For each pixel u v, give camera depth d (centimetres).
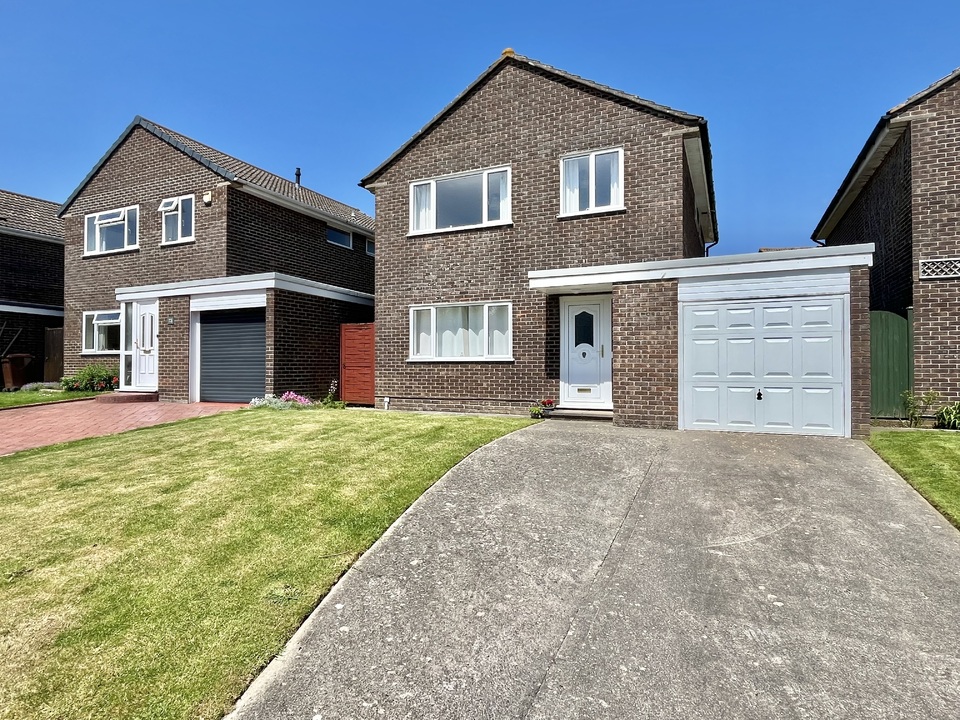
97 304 1758
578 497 551
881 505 520
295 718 262
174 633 326
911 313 960
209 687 280
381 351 1349
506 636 327
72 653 307
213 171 1538
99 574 401
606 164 1145
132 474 661
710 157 1275
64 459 762
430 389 1291
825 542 445
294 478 614
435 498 550
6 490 615
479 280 1248
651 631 329
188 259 1584
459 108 1274
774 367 847
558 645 317
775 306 849
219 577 394
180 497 565
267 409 1187
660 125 1094
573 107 1166
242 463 686
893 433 823
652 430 886
